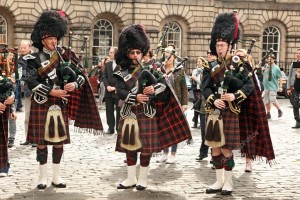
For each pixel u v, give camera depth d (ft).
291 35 127.24
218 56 28.45
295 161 37.58
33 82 27.55
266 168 34.83
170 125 28.78
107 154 38.81
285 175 32.91
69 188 28.63
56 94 27.58
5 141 27.50
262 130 28.76
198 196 27.58
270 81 63.57
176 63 35.42
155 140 28.07
